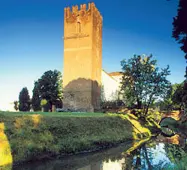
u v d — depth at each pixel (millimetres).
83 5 68125
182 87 20922
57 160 22734
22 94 85250
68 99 66750
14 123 22453
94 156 25625
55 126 26328
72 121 30094
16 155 20000
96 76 69938
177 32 16078
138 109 58781
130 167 20844
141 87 56219
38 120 25125
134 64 57781
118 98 70562
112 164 21953
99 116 39656
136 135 44469
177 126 50156
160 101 57719
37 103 78500
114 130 38938
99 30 73750
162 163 22172
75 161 22953
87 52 66500
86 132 30906
